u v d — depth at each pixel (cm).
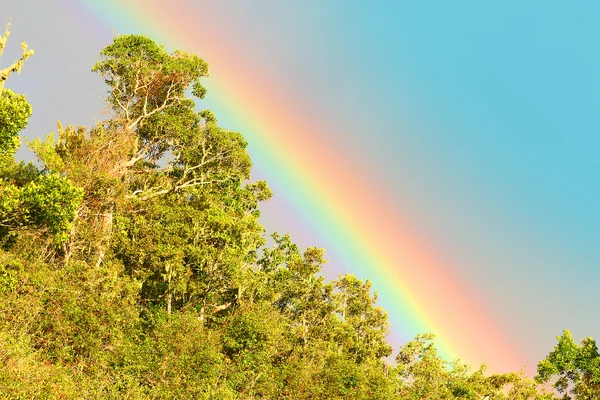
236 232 3312
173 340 2403
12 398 1489
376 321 4103
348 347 3709
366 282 4247
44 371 1708
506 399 3372
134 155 3881
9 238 2239
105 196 2898
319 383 2817
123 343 2320
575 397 3303
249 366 2659
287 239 4009
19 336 1848
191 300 3081
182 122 4438
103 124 3678
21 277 2078
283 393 2681
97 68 4156
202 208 3759
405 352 3750
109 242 2961
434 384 3431
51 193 1955
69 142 3058
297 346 3158
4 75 1841
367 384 2939
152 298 3077
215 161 4578
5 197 1883
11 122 1981
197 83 4569
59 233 2078
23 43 1892
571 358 3372
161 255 3002
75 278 2286
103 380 1991
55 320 2080
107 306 2270
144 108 4228
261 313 2923
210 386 2289
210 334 2611
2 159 2089
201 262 3050
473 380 3478
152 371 2269
